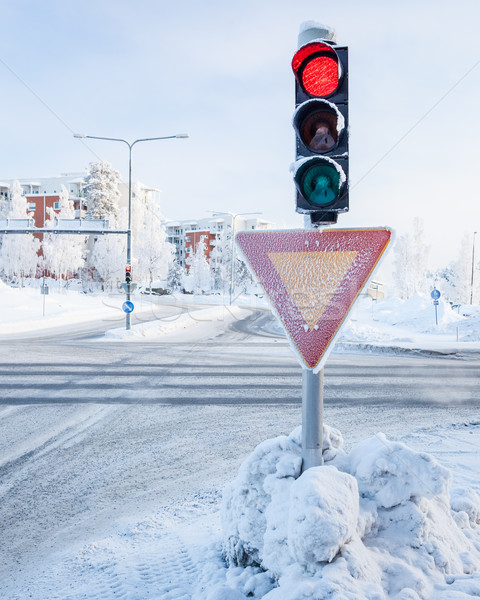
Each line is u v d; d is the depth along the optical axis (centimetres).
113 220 7438
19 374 1298
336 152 251
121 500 517
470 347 1933
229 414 889
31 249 7000
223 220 11600
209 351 1858
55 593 321
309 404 280
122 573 335
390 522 281
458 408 947
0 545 420
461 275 6209
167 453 673
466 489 378
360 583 228
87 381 1205
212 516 452
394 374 1348
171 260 8269
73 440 728
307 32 265
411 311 3478
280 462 286
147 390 1102
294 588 226
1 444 707
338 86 252
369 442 319
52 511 491
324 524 232
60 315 3625
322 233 259
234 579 280
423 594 243
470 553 295
